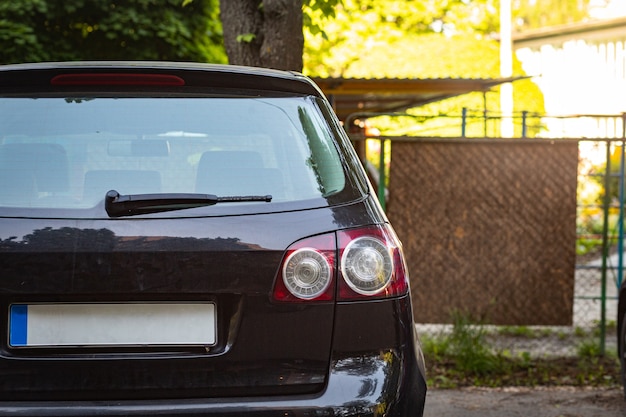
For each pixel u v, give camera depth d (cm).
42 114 387
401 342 384
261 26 834
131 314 362
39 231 360
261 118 400
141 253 360
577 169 934
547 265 938
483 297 937
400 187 924
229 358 365
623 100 3141
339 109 1914
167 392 364
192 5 1430
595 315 1309
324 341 371
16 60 1323
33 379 360
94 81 396
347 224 380
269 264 367
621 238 1050
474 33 3975
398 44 3108
